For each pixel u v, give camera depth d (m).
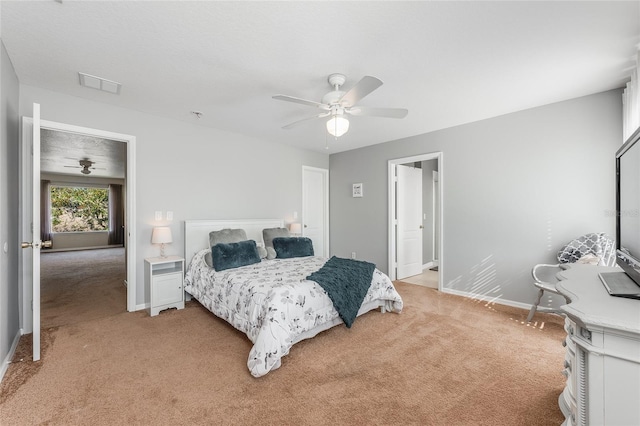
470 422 1.52
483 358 2.18
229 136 4.16
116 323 2.86
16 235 2.45
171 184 3.58
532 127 3.22
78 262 6.40
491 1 1.58
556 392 1.76
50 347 2.33
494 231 3.52
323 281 2.54
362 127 3.93
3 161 2.01
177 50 2.08
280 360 2.10
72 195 8.88
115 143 4.49
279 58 2.19
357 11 1.67
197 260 3.50
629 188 1.41
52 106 2.75
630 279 1.36
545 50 2.07
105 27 1.82
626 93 2.49
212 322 2.90
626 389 0.95
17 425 1.48
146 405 1.64
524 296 3.29
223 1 1.59
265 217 4.63
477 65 2.28
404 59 2.20
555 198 3.08
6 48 2.04
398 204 4.83
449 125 3.83
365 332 2.65
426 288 4.23
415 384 1.86
